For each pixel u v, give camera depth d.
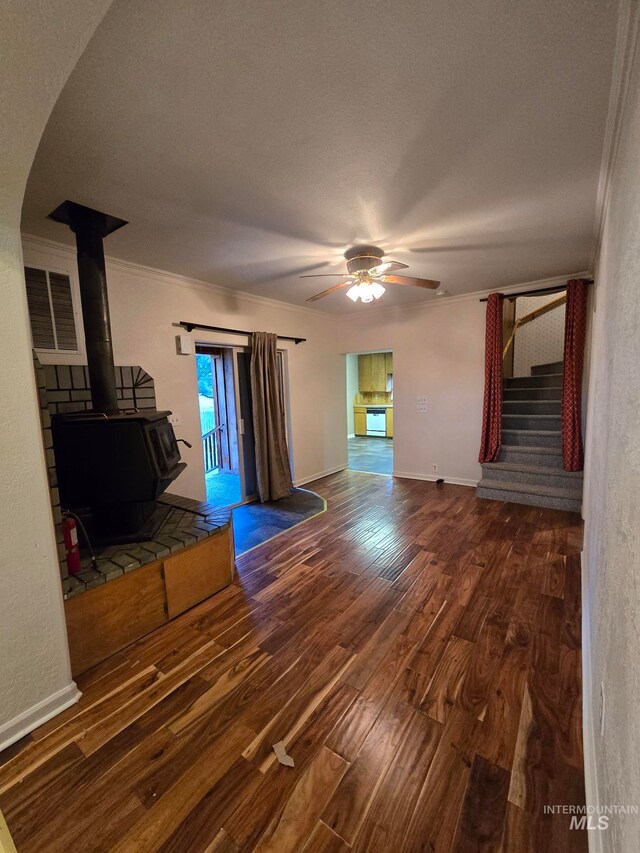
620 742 0.72
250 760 1.28
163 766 1.27
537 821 1.07
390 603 2.20
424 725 1.39
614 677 0.82
